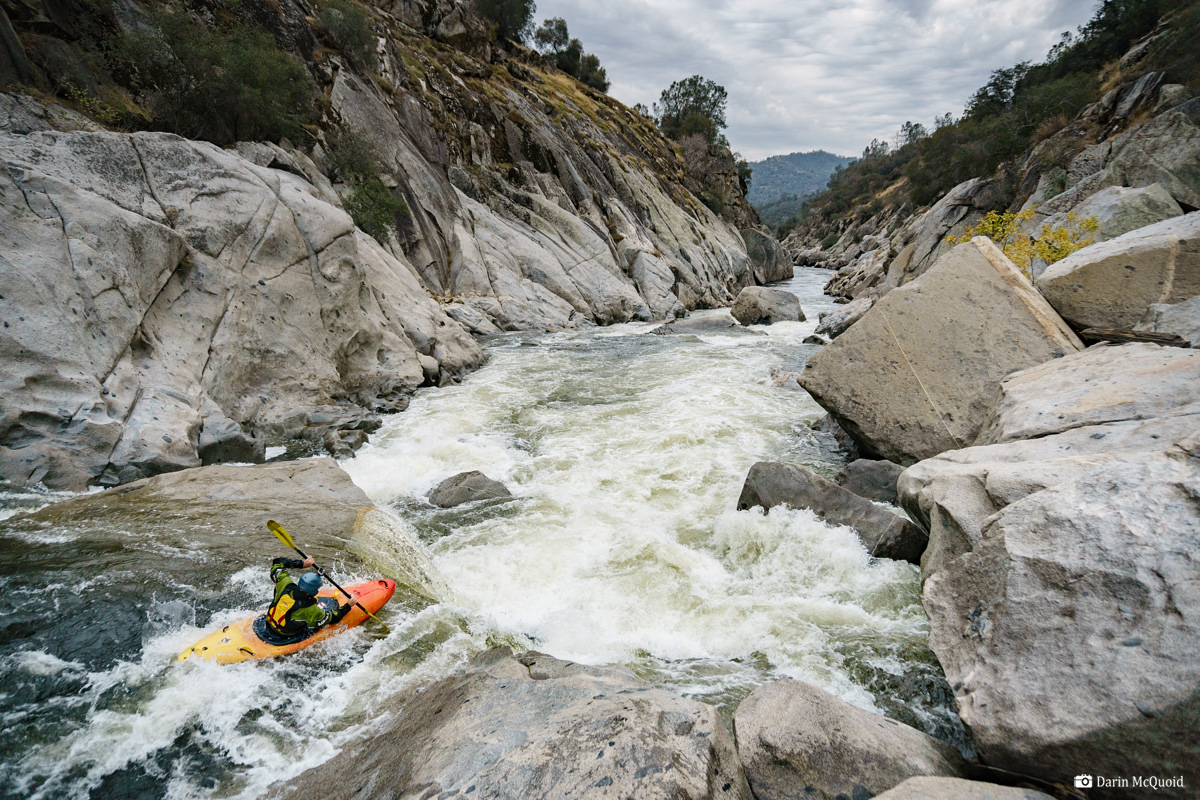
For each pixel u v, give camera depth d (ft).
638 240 122.42
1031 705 12.48
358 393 45.60
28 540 20.92
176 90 59.47
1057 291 33.58
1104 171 72.90
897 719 16.34
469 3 168.66
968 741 15.49
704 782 11.47
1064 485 15.61
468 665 17.99
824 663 18.71
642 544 26.35
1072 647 12.77
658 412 44.78
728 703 16.76
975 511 18.72
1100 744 11.51
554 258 100.37
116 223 32.58
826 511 26.78
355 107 85.92
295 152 69.56
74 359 28.19
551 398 49.24
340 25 91.66
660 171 173.78
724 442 38.70
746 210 224.53
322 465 30.01
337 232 46.93
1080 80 130.21
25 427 25.82
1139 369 24.06
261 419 37.42
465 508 30.04
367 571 21.81
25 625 16.58
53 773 13.03
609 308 99.19
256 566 21.02
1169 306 29.68
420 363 52.13
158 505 24.57
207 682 15.99
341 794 12.56
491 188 106.01
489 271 89.76
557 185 115.34
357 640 18.58
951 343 32.89
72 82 52.85
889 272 110.22
